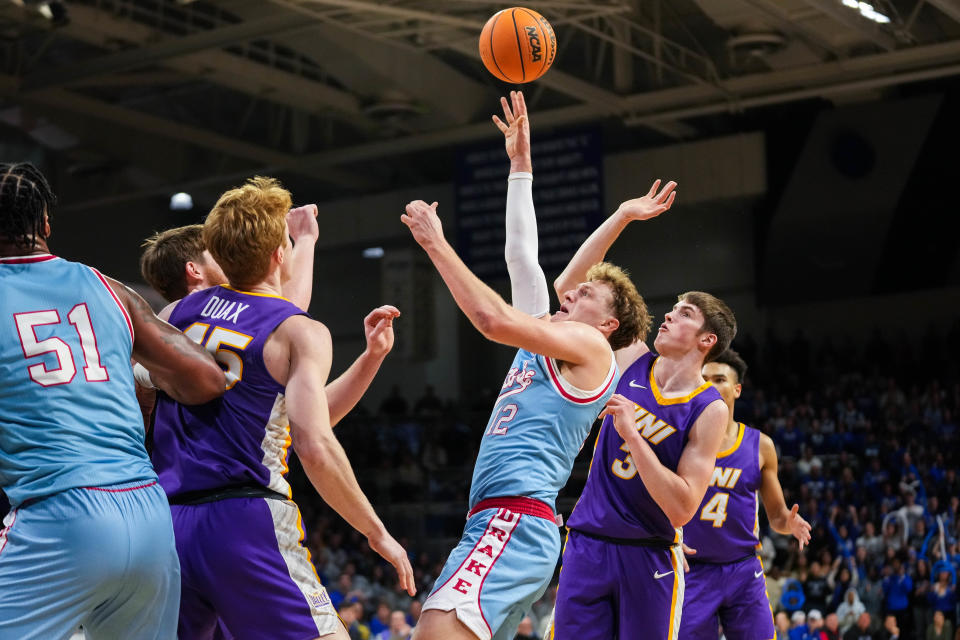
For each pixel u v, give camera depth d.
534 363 3.50
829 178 18.84
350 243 23.17
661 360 4.20
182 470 2.83
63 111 20.17
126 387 2.71
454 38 15.91
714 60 17.16
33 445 2.54
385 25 15.59
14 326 2.60
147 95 20.36
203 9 16.64
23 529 2.49
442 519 17.73
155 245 3.47
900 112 18.12
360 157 20.62
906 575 13.23
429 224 3.22
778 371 20.09
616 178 20.30
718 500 4.82
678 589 3.99
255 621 2.76
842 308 21.11
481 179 18.89
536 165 18.41
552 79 16.89
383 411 22.00
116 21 15.80
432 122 19.48
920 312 20.48
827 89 16.91
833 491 16.12
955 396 18.28
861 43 15.94
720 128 20.17
